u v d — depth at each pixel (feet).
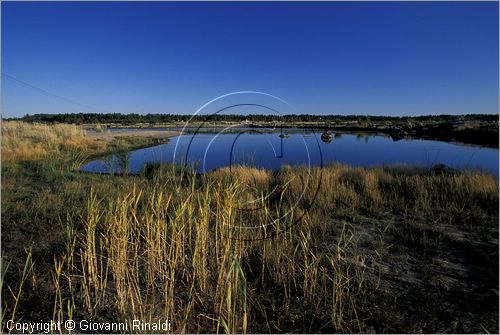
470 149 70.59
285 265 11.65
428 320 9.04
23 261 11.95
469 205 18.79
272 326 8.87
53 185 24.81
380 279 11.06
